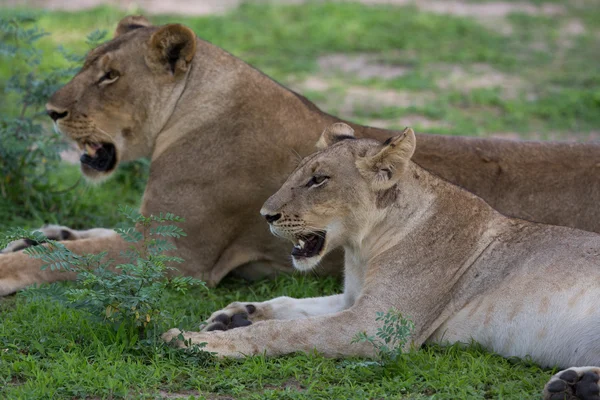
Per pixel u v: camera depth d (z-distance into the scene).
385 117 18.20
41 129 12.79
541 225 9.34
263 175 10.88
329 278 11.10
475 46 23.86
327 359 8.64
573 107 19.03
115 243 10.64
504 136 17.25
